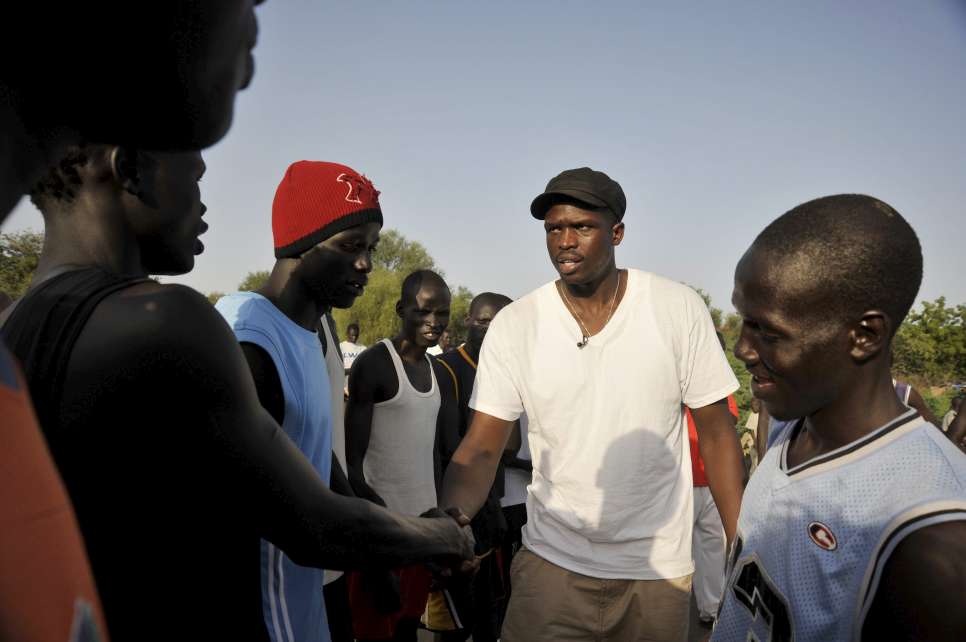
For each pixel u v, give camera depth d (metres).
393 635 3.10
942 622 0.89
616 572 2.45
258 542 1.27
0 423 0.36
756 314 1.10
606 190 2.42
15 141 0.51
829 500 1.08
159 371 0.89
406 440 3.57
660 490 2.47
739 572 1.28
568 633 2.50
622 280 2.55
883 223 1.03
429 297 3.69
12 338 0.88
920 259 1.05
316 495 1.13
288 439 1.12
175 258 1.07
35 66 0.50
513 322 2.60
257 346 1.63
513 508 4.34
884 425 1.08
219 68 0.59
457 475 2.54
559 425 2.50
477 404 2.62
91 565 0.92
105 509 0.91
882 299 1.03
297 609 1.50
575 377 2.46
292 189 1.93
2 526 0.35
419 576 3.43
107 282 0.92
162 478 0.96
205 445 0.98
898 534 0.96
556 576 2.50
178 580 1.05
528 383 2.53
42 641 0.35
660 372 2.43
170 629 1.05
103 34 0.50
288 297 1.94
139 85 0.54
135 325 0.89
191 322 0.94
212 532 1.11
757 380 1.16
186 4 0.53
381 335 41.06
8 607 0.34
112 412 0.88
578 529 2.46
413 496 3.60
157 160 0.98
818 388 1.09
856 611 1.01
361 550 1.23
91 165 0.93
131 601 0.98
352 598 3.02
